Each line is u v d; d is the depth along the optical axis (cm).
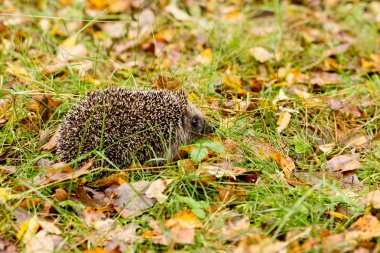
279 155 584
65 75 756
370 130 685
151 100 580
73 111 569
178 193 518
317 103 723
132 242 448
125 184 516
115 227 466
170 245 433
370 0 1148
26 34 872
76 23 952
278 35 936
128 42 897
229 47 882
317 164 600
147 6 1016
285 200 507
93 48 876
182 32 945
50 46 859
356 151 652
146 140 564
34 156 589
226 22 995
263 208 498
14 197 480
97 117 550
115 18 992
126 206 496
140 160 568
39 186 505
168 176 540
